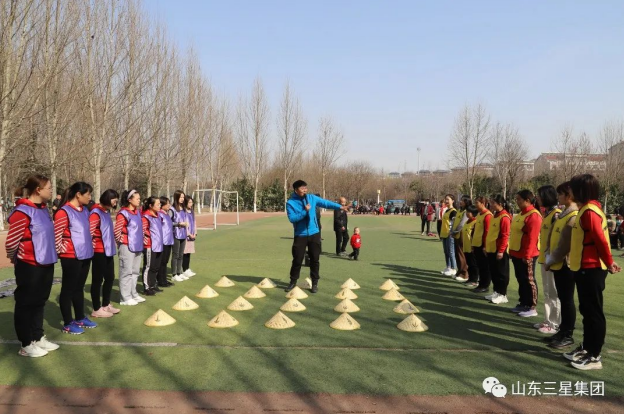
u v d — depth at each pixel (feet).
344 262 37.86
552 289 17.87
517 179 144.87
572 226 15.15
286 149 171.22
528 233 20.33
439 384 12.85
